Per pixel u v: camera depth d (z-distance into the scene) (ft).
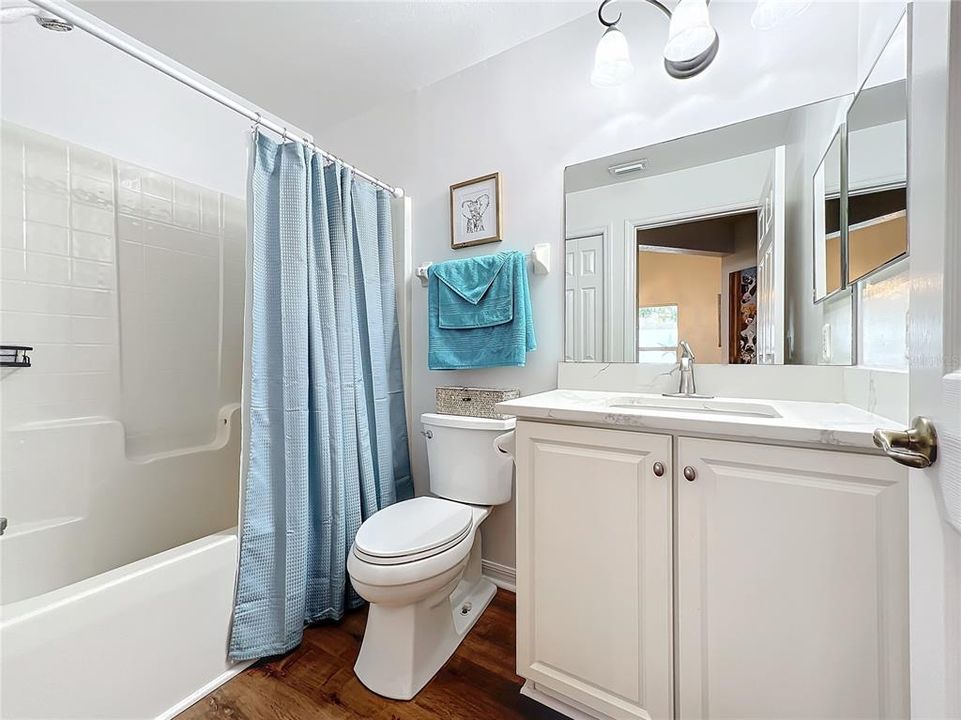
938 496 1.55
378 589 3.90
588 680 3.55
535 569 3.81
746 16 4.43
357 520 5.35
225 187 6.95
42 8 3.24
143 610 3.59
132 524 5.38
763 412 3.90
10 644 2.89
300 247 4.76
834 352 4.00
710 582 3.05
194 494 6.03
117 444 5.29
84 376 5.26
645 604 3.29
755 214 4.40
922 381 1.67
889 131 3.23
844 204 3.78
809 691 2.73
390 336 6.34
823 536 2.69
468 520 4.66
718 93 4.58
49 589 4.66
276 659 4.48
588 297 5.32
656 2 4.26
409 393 6.79
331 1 5.07
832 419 2.97
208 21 5.35
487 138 6.08
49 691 3.06
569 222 5.45
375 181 6.02
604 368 5.22
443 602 4.56
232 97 6.93
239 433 6.69
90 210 5.36
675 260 4.84
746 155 4.45
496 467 5.32
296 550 4.59
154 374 5.93
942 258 1.49
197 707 3.86
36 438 4.69
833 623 2.66
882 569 2.52
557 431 3.69
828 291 3.96
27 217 4.87
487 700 3.92
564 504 3.65
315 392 4.91
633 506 3.33
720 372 4.61
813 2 4.11
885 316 3.14
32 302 4.88
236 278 7.00
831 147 3.96
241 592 4.36
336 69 6.28
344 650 4.62
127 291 5.68
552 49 5.56
